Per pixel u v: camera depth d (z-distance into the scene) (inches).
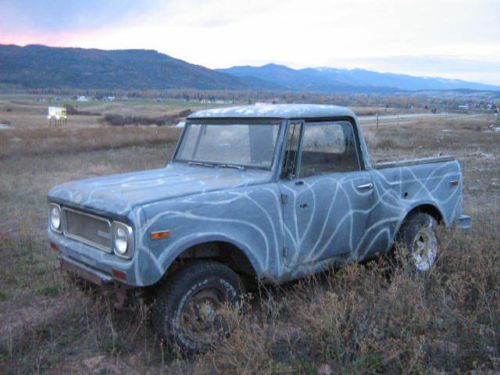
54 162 721.6
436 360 143.6
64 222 173.9
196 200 151.9
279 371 135.3
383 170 208.2
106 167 649.6
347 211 191.8
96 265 153.3
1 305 196.7
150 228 141.3
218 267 157.5
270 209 167.9
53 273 228.8
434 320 159.8
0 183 514.6
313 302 174.1
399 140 1114.7
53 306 194.7
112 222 148.3
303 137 180.7
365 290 177.2
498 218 302.0
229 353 142.5
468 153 814.5
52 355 157.0
